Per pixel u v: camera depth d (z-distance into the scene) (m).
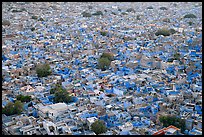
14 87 157.75
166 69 182.62
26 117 123.31
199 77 167.38
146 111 131.50
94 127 114.69
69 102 140.00
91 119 120.38
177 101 137.75
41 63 193.38
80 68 185.50
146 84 159.00
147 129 114.81
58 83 163.50
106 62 188.75
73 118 123.56
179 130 112.81
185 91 147.25
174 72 177.50
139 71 183.50
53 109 128.00
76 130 116.56
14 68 184.00
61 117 124.50
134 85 157.00
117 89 150.50
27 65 191.00
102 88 155.12
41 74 172.75
